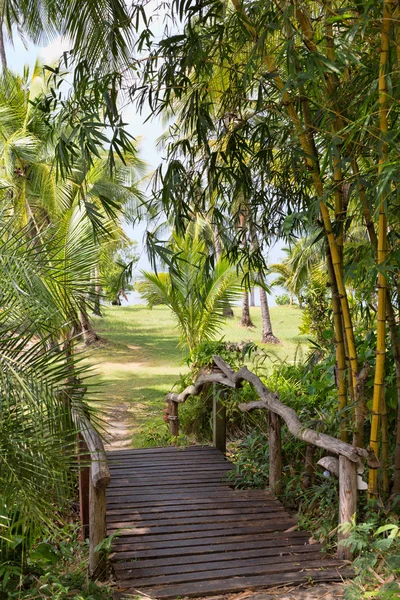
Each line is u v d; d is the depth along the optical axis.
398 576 3.34
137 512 4.76
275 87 4.38
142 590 3.48
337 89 4.01
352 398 4.40
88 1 5.11
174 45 4.14
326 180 4.57
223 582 3.56
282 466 5.25
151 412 10.59
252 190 5.21
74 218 6.71
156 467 6.12
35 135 11.70
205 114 4.38
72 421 3.47
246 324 21.88
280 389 6.91
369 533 3.89
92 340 18.78
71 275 4.26
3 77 12.09
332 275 4.41
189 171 4.84
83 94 4.46
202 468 6.09
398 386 4.14
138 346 18.64
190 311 10.32
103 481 3.65
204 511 4.79
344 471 3.89
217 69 5.61
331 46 3.88
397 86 3.57
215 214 5.30
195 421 7.89
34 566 3.85
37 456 3.30
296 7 3.58
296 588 3.48
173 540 4.21
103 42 5.20
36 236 3.84
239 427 7.87
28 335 3.54
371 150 4.02
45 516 3.31
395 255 3.66
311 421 4.50
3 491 3.27
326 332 5.31
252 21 4.10
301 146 4.32
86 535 4.40
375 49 3.83
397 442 4.20
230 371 6.34
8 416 3.34
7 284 3.57
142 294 10.84
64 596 3.34
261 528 4.46
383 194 3.37
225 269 9.91
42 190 11.26
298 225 5.16
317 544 4.14
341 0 4.38
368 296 4.52
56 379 3.45
